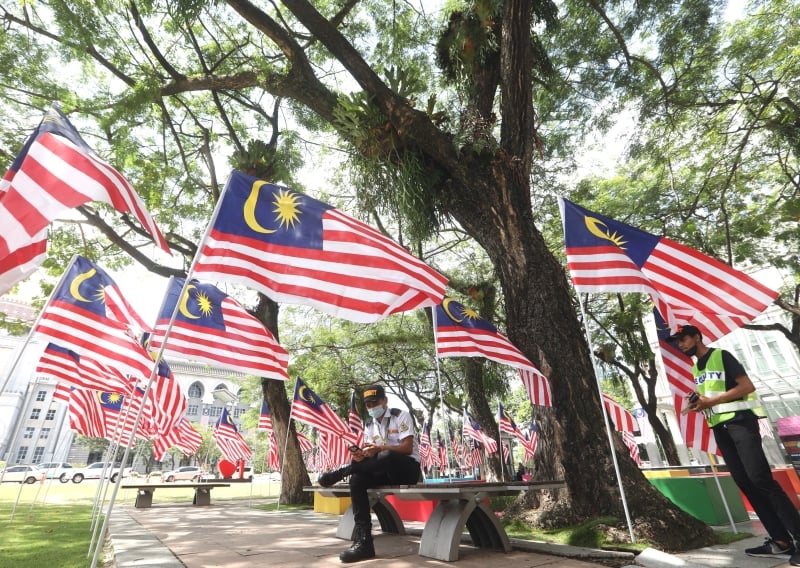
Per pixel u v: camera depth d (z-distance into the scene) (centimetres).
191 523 685
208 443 5947
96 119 1026
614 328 1634
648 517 400
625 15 1045
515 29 674
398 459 387
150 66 1051
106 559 397
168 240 1395
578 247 455
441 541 351
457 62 817
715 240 1365
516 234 590
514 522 485
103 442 6438
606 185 1523
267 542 462
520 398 3192
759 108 1098
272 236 352
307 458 2358
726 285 452
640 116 1163
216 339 544
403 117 678
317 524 655
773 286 2197
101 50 995
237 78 977
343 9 1123
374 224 1312
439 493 340
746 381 348
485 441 1325
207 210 1437
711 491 550
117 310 561
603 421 481
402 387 2558
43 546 481
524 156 668
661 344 500
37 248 311
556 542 401
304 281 343
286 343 2086
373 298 349
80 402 873
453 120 827
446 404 2272
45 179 294
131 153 1095
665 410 2959
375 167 744
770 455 2762
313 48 1229
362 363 2288
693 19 989
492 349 548
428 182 672
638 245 481
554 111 1313
